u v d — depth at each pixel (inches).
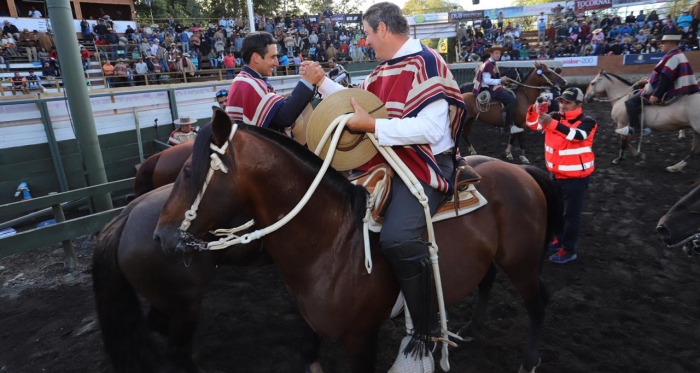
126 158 260.1
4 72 490.3
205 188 59.9
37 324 134.8
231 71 554.9
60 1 180.5
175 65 530.3
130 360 84.0
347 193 73.0
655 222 189.3
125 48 561.6
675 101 254.2
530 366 98.0
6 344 125.3
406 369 72.5
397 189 70.6
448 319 126.6
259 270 163.6
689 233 76.5
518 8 808.9
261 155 65.2
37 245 145.6
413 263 68.1
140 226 86.1
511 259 91.4
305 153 69.6
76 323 134.6
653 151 303.7
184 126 213.2
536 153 325.7
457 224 81.1
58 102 231.3
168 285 88.8
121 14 766.5
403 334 120.3
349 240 71.7
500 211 88.7
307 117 101.7
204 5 1216.2
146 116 265.3
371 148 71.6
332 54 643.5
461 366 106.2
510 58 689.0
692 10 588.1
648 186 234.5
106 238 86.8
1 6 663.1
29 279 165.5
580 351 110.0
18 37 528.1
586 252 165.3
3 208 146.7
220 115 58.4
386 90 69.3
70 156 239.5
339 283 70.7
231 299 142.6
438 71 65.6
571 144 145.6
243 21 689.0
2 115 215.9
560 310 128.5
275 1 1254.9
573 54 668.7
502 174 93.1
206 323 129.0
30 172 228.2
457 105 69.2
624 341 113.9
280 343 119.2
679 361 106.0
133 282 86.9
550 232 101.8
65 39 183.0
